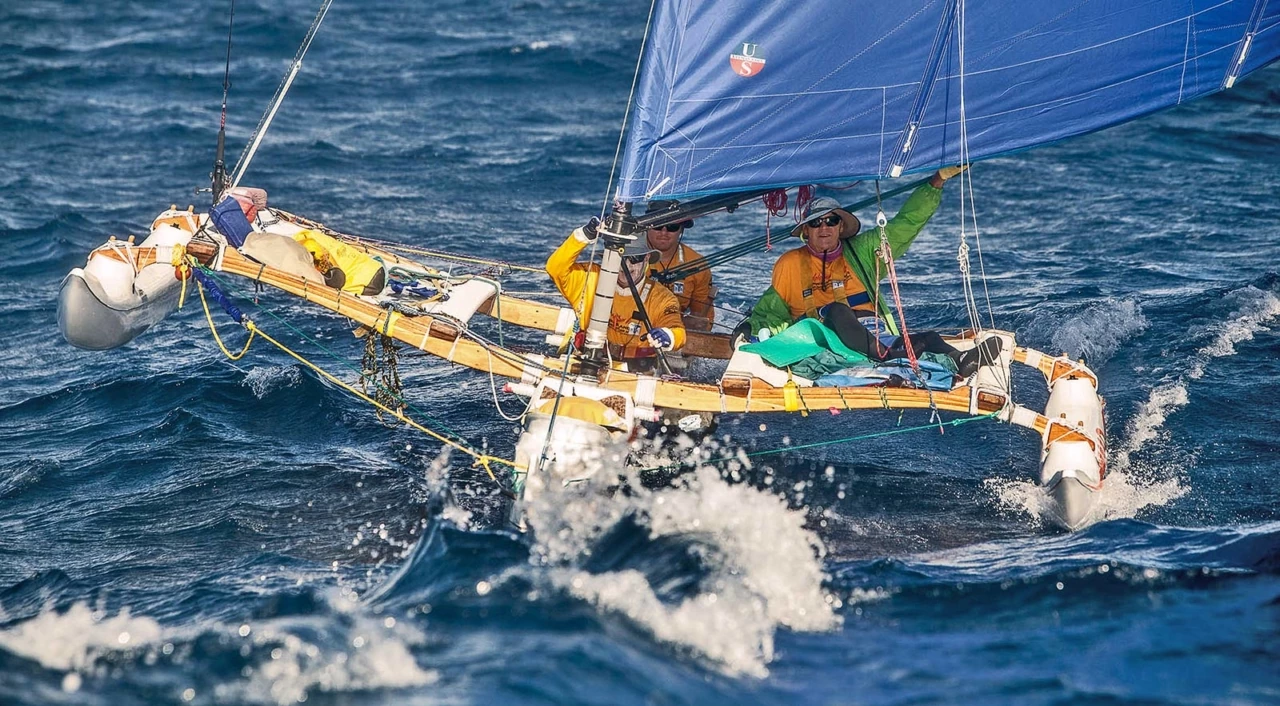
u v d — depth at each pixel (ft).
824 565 73.05
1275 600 65.92
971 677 59.11
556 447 80.43
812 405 85.66
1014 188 160.97
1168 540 75.20
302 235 95.09
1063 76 86.84
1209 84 89.76
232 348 113.09
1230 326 111.75
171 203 153.99
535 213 154.40
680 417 94.58
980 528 80.12
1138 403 97.81
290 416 99.25
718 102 80.64
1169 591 67.46
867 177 85.51
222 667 57.72
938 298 125.39
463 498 84.28
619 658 59.00
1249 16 88.69
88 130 183.01
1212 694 57.16
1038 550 75.15
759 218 155.02
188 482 87.15
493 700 54.75
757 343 88.53
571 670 57.47
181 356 110.93
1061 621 64.80
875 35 82.02
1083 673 59.26
